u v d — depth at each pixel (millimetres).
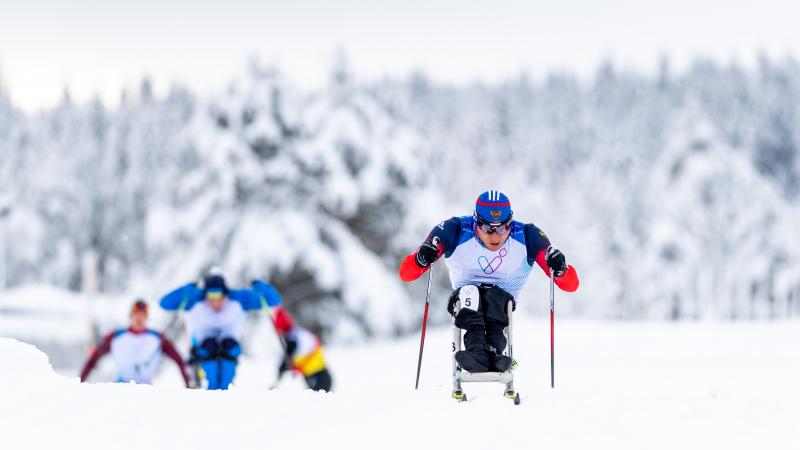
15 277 167000
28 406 11391
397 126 73188
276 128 65438
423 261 12945
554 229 144750
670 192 124000
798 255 124875
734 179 124062
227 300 20109
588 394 13109
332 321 62469
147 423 10867
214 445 10078
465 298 12688
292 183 65812
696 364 26922
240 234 62781
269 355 53812
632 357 30844
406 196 70938
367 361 42375
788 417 11516
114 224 175750
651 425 11125
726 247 121688
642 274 121250
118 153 188375
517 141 172375
